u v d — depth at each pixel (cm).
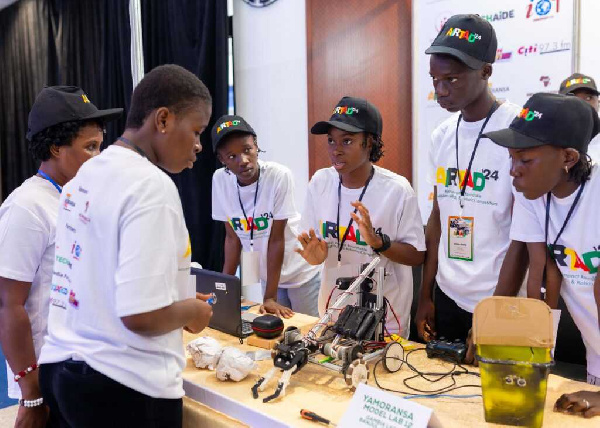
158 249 100
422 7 304
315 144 366
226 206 264
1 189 726
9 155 705
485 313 126
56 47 598
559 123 128
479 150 182
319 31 354
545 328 123
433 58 171
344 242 207
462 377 148
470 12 286
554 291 157
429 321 204
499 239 182
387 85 329
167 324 103
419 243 196
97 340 107
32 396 143
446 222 196
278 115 388
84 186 110
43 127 147
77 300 109
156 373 109
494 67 282
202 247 423
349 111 184
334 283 186
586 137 132
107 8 505
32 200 144
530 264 160
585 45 256
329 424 120
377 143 191
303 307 281
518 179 136
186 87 111
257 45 392
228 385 143
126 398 107
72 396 108
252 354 166
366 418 113
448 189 195
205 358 154
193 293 164
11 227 141
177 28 423
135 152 110
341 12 343
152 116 110
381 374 151
